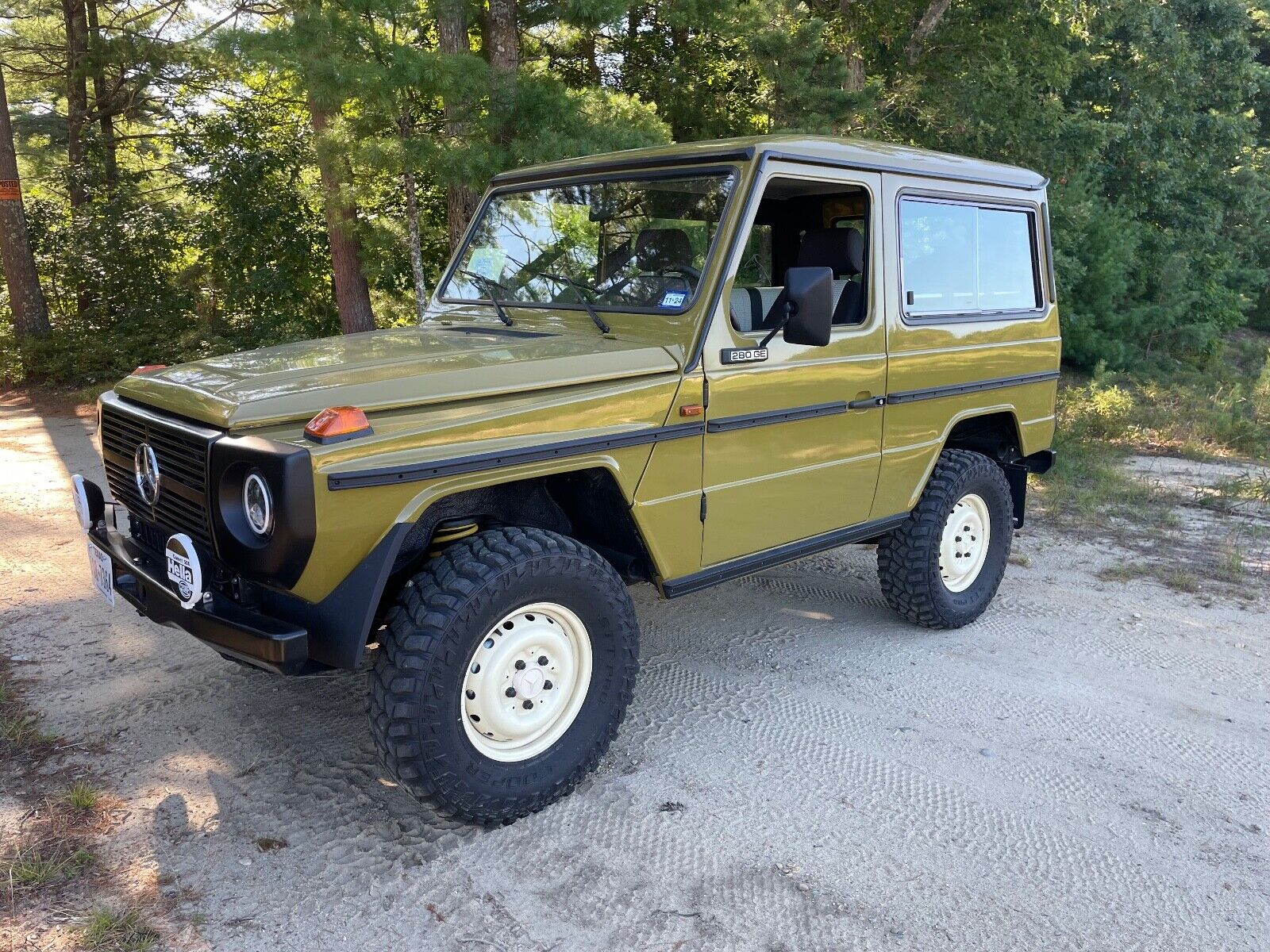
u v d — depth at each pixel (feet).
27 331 49.03
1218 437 36.35
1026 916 9.07
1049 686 14.26
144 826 10.14
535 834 10.18
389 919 8.81
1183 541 22.54
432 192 44.47
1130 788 11.44
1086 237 59.06
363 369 10.20
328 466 8.66
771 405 12.26
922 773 11.63
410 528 9.24
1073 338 59.00
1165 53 64.69
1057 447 32.24
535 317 13.09
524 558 9.80
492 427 9.77
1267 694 14.25
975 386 15.58
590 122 32.01
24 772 11.14
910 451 14.67
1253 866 10.00
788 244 15.76
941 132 56.34
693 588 12.01
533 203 13.85
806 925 8.86
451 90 29.25
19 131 65.92
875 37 52.80
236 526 9.00
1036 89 59.77
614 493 11.02
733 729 12.66
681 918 8.91
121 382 11.78
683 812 10.64
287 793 10.85
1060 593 18.60
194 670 14.02
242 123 53.93
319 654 9.20
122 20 60.13
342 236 43.88
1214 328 66.08
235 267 55.06
